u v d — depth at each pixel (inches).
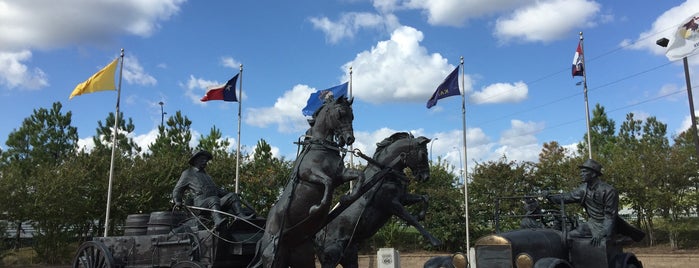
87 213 1039.0
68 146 1359.5
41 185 982.4
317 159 306.7
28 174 1253.1
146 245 396.8
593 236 389.7
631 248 1023.6
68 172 1028.5
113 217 1063.6
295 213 305.6
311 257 335.9
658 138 1466.5
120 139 1370.6
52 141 1336.1
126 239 409.4
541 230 409.1
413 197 438.0
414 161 430.9
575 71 882.1
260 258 323.6
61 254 1028.5
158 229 412.2
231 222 371.2
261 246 320.2
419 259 1006.4
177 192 399.9
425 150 437.7
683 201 992.9
